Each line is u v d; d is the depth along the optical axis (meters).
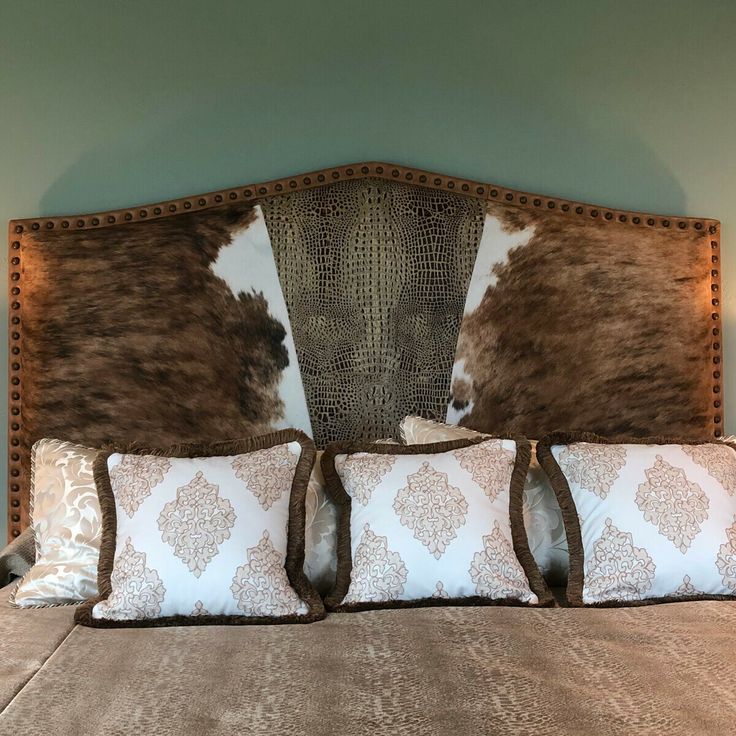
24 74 2.94
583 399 3.01
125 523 2.10
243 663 1.65
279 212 2.91
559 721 1.35
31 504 2.43
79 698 1.47
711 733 1.30
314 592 2.15
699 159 3.12
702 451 2.36
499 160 3.05
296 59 3.00
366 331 2.92
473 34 3.04
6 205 2.94
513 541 2.29
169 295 2.90
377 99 3.02
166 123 2.97
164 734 1.32
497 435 2.47
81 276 2.88
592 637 1.79
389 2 3.02
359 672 1.58
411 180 2.96
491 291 2.97
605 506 2.24
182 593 2.00
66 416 2.88
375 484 2.24
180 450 2.28
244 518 2.09
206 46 2.98
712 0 3.12
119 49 2.96
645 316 3.04
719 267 3.09
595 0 3.08
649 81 3.10
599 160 3.08
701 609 2.03
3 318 2.94
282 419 2.91
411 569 2.12
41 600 2.17
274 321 2.91
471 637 1.79
